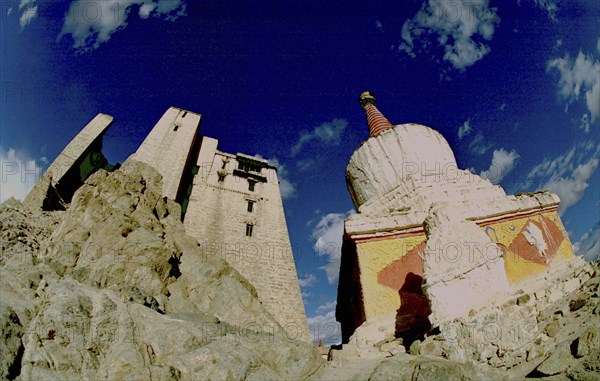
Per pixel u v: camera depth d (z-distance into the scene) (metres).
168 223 23.17
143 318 11.71
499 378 8.64
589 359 7.47
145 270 15.92
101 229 17.69
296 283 26.53
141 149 31.11
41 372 8.66
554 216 17.95
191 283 17.75
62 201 25.34
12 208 21.05
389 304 15.73
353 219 18.55
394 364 9.04
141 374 9.07
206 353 10.14
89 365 9.46
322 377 10.96
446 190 20.30
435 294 11.52
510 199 17.97
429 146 24.30
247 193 33.12
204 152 36.06
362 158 25.64
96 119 31.22
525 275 15.30
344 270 21.39
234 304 16.31
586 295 9.93
